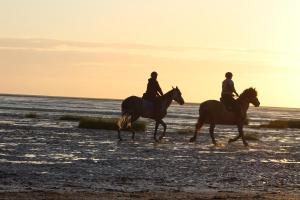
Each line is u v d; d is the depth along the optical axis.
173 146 33.16
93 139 36.09
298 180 20.66
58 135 38.44
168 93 36.78
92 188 17.14
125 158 25.72
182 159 26.19
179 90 37.00
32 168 21.25
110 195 15.65
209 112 34.97
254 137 42.25
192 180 19.66
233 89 35.00
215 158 27.22
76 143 32.75
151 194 16.11
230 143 37.19
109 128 47.03
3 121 55.12
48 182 18.00
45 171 20.56
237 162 25.80
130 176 20.08
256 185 19.00
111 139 36.62
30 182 17.81
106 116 85.00
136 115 36.12
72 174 20.05
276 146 36.41
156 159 25.75
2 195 15.01
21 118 63.69
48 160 24.09
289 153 31.58
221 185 18.75
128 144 33.28
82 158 25.23
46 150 28.25
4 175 19.00
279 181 20.17
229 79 35.03
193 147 33.03
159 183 18.69
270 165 25.06
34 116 67.81
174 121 75.31
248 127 65.00
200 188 17.94
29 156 25.38
